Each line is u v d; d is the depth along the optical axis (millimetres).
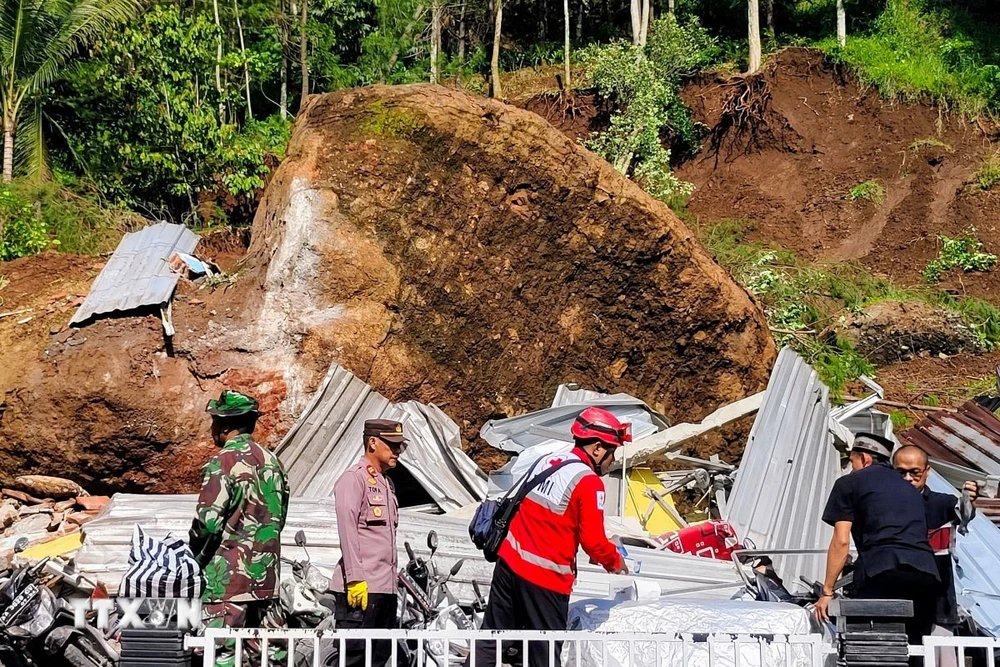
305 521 7801
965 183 21031
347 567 5500
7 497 9070
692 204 23391
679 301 11320
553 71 28031
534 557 5145
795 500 9539
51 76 16219
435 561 7621
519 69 28734
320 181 10125
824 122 23672
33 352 9234
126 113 16938
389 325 9898
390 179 10250
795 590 8367
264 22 25547
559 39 31156
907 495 5730
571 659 5082
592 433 5363
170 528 7605
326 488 8844
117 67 16656
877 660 4699
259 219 11008
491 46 30406
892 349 16328
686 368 11547
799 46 25734
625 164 22875
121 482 9117
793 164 23312
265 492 5625
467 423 10320
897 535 5621
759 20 28359
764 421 10031
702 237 20938
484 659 5207
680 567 7926
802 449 10195
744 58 26953
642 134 23109
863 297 18266
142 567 4938
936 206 21109
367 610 5508
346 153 10273
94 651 5969
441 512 8953
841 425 11281
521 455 9117
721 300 11484
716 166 24125
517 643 5230
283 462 8805
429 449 9312
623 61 24219
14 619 5855
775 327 16531
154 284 9531
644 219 11039
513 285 10656
